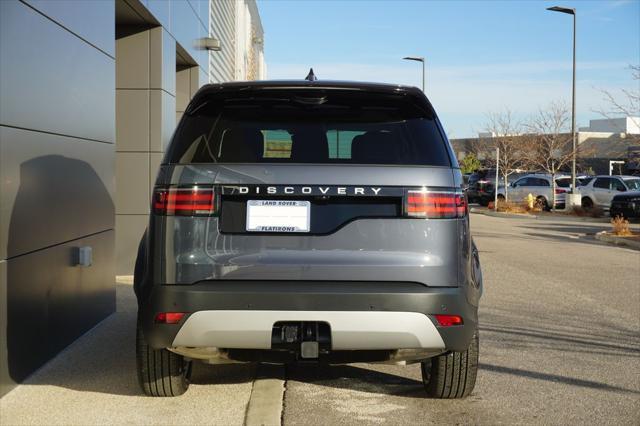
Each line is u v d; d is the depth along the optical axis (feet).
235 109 13.21
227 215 12.36
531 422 14.08
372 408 14.79
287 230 12.27
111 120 23.27
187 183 12.34
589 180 110.93
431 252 12.44
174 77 34.27
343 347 12.34
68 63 19.12
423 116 13.39
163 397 15.12
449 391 14.80
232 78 70.03
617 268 38.93
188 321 12.13
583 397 15.72
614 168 160.15
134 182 31.73
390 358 13.35
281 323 12.41
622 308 26.45
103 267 22.65
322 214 12.35
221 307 12.09
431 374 14.90
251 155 12.65
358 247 12.31
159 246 12.37
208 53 45.44
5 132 15.23
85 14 20.54
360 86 12.96
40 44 17.13
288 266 12.16
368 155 12.78
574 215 96.48
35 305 16.96
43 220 17.43
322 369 17.74
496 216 100.89
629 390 16.28
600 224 81.66
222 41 58.54
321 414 14.39
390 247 12.36
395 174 12.45
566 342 20.93
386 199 12.44
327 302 12.13
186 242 12.27
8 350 15.42
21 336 16.12
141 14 29.35
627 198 85.35
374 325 12.19
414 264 12.32
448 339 12.46
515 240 57.98
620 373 17.67
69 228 19.33
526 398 15.58
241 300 12.08
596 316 24.88
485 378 17.10
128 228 31.78
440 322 12.35
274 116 13.14
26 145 16.37
